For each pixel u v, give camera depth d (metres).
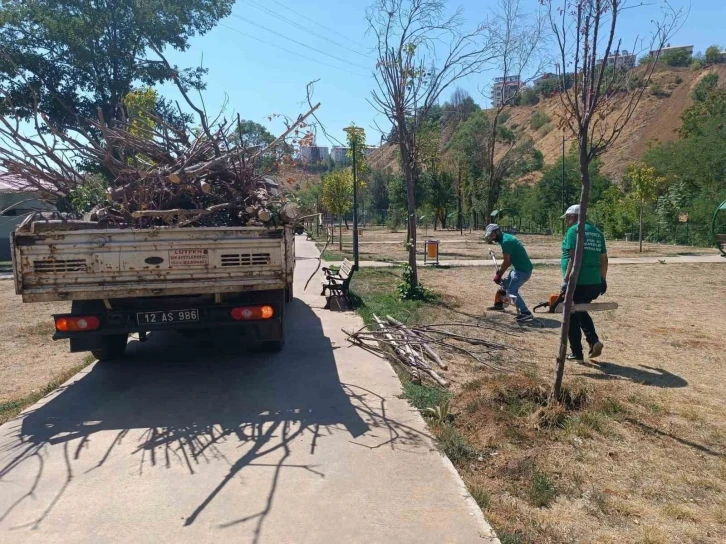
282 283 5.61
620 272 15.63
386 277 14.66
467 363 6.26
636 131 73.94
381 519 3.10
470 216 52.00
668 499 3.34
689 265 17.45
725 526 3.05
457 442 4.08
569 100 4.47
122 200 6.19
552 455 3.93
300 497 3.36
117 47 24.34
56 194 6.81
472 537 2.92
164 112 19.62
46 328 9.12
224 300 5.91
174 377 5.89
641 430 4.35
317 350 6.93
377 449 4.03
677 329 8.12
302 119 7.21
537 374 5.79
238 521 3.10
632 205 31.41
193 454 3.99
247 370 6.09
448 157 52.38
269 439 4.23
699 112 46.31
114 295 5.33
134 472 3.73
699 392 5.24
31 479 3.66
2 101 22.02
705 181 31.53
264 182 7.27
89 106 24.70
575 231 6.00
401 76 9.82
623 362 6.34
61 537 2.98
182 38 25.75
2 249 22.84
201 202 6.55
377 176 71.50
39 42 23.42
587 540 2.93
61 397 5.30
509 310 9.66
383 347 6.92
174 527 3.06
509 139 61.75
